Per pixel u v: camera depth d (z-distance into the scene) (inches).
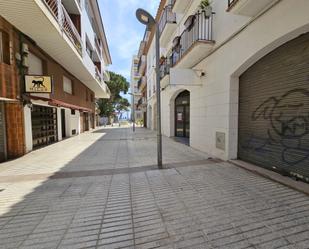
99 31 738.2
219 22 242.8
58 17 277.7
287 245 85.0
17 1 204.8
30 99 300.2
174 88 487.2
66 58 390.0
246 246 84.8
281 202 124.6
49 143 421.7
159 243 88.0
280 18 152.8
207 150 288.4
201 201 129.1
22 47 279.1
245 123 219.1
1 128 260.7
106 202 130.7
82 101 667.4
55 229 100.0
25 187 159.9
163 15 478.3
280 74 168.6
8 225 104.3
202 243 87.2
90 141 463.2
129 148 353.7
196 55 284.5
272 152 181.0
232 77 226.1
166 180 171.9
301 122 150.2
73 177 184.9
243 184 157.9
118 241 90.0
